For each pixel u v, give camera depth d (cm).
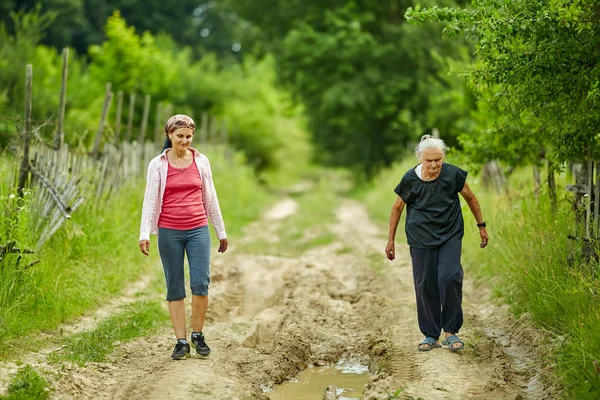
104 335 755
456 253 689
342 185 4003
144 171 1515
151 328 805
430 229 694
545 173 1124
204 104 3384
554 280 752
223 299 1011
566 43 721
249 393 610
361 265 1219
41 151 970
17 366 639
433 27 2792
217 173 2303
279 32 3544
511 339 767
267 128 3594
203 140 2594
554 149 829
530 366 677
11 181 923
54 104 1942
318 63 3262
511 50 751
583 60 737
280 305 989
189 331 813
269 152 3597
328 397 626
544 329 732
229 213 1981
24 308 780
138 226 1196
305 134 4138
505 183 1280
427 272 698
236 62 5850
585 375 578
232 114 3484
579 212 812
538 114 796
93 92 2352
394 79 3061
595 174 844
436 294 706
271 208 2464
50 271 846
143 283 1040
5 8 3747
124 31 2622
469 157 1062
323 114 3372
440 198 693
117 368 669
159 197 691
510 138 1011
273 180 3872
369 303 952
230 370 668
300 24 3300
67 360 666
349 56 3117
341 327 866
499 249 984
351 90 3061
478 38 754
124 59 2600
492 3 733
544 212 935
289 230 1759
